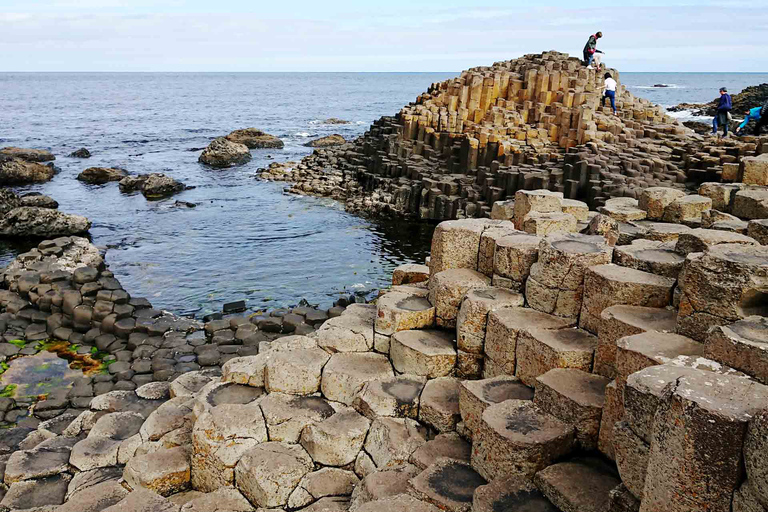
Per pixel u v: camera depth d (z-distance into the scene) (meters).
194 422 8.72
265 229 27.11
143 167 44.12
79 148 54.03
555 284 8.19
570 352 7.28
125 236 25.83
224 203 32.34
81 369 13.55
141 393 11.06
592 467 6.42
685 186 24.45
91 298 15.74
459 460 7.24
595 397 6.73
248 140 55.91
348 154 40.06
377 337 9.46
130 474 8.09
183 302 18.30
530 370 7.72
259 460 7.73
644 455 5.25
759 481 4.14
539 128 32.31
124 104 121.00
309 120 87.31
